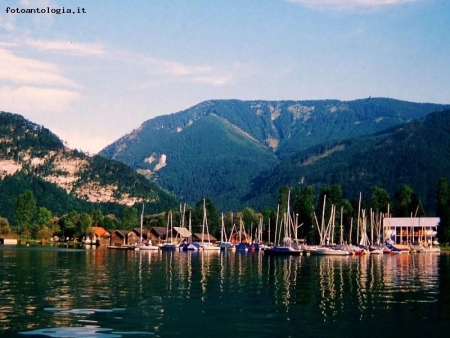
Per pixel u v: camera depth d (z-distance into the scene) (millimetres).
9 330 40000
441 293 61969
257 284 69500
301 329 41594
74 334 39031
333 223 199625
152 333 39781
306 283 71438
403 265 113750
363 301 55125
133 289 62469
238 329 41344
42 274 79938
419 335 40219
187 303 52500
